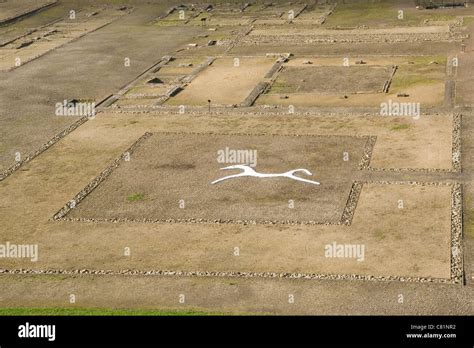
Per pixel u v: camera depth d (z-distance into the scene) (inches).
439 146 3745.1
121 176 3585.1
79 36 6619.1
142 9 7642.7
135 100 4783.5
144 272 2721.5
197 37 6441.9
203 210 3189.0
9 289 2630.4
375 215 3078.2
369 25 6486.2
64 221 3159.5
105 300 2524.6
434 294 2495.1
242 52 5880.9
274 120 4249.5
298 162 3636.8
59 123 4384.8
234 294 2534.5
